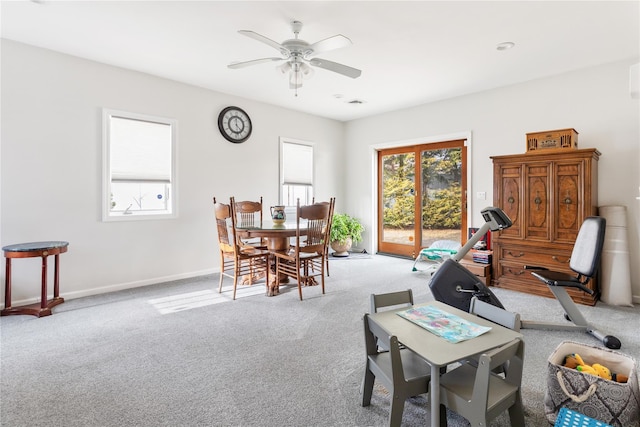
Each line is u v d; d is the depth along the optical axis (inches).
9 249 113.5
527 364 85.0
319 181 242.2
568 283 101.9
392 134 227.0
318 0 98.6
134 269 156.8
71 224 139.2
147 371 82.1
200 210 178.7
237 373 81.1
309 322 114.0
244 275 167.3
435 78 162.9
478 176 185.0
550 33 117.6
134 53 135.9
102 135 145.9
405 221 231.5
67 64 136.8
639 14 105.0
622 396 55.6
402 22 110.7
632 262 136.7
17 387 75.2
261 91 184.2
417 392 57.1
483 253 160.2
